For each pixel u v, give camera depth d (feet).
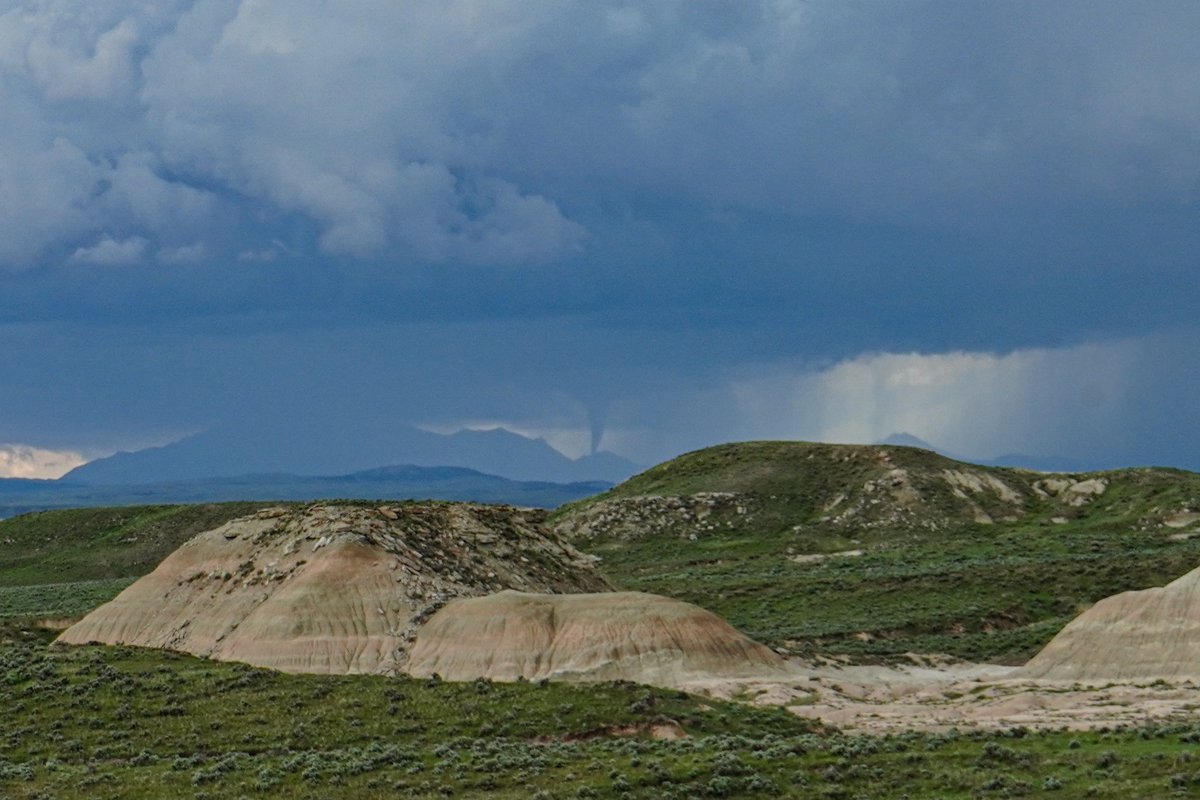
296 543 353.10
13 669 250.57
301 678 250.78
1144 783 159.02
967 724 237.04
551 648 308.81
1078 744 190.08
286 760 196.34
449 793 175.63
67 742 209.77
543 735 212.84
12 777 189.06
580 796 169.48
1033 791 162.30
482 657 304.50
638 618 317.83
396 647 312.71
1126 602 343.26
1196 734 187.01
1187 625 325.42
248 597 338.95
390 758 194.70
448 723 217.97
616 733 214.69
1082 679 323.98
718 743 198.49
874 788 170.50
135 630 343.46
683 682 298.97
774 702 279.08
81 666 255.09
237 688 241.35
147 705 229.86
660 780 176.55
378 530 355.56
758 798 169.68
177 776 188.34
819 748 193.98
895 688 314.35
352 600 325.83
